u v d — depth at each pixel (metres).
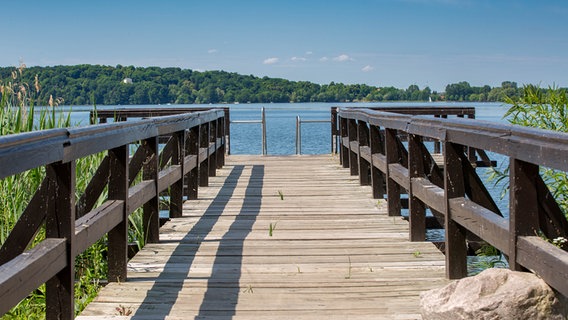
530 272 2.78
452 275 3.91
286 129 37.91
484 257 5.30
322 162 11.52
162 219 6.71
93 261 4.71
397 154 6.05
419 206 5.05
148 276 4.11
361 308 3.42
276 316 3.31
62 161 2.60
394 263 4.41
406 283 3.90
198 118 7.24
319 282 3.96
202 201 7.30
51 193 2.73
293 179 9.20
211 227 5.77
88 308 3.44
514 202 2.79
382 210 6.56
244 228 5.72
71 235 2.74
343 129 10.69
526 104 5.16
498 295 2.59
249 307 3.46
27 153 2.22
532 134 2.54
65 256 2.72
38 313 3.85
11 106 5.88
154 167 4.96
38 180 5.06
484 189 3.92
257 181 9.02
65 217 2.73
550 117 5.07
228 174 9.89
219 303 3.54
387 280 3.97
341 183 8.71
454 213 3.78
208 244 5.07
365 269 4.26
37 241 4.49
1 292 2.13
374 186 7.34
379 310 3.38
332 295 3.68
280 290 3.79
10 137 2.15
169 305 3.50
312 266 4.36
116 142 3.54
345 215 6.31
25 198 4.93
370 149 7.32
